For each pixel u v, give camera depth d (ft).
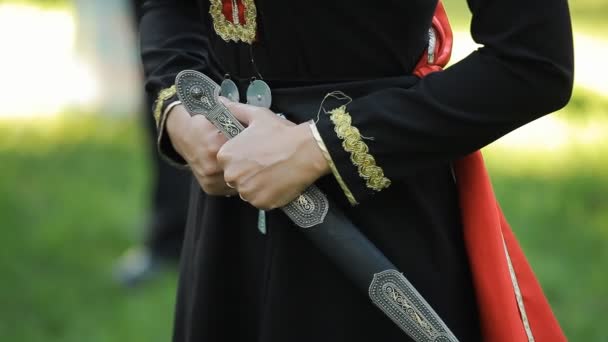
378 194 15.16
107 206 45.29
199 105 15.42
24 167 51.83
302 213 14.75
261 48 15.51
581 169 53.06
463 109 13.80
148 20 18.53
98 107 64.64
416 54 15.20
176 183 36.27
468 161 15.65
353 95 14.97
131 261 38.04
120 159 54.03
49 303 34.96
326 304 15.55
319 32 14.73
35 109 66.08
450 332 14.47
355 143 14.19
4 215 42.93
